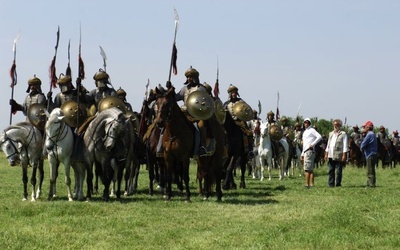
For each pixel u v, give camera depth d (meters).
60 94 19.28
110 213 15.11
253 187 23.23
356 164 36.12
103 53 20.12
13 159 17.48
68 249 11.05
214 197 18.86
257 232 12.41
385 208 15.73
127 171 19.36
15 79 19.28
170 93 16.34
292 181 27.38
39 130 18.06
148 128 19.55
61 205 15.95
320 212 14.59
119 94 22.25
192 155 17.12
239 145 21.06
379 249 10.84
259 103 27.56
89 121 17.98
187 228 13.19
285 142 29.19
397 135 47.81
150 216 14.66
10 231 12.40
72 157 17.69
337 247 10.98
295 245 11.17
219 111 19.08
